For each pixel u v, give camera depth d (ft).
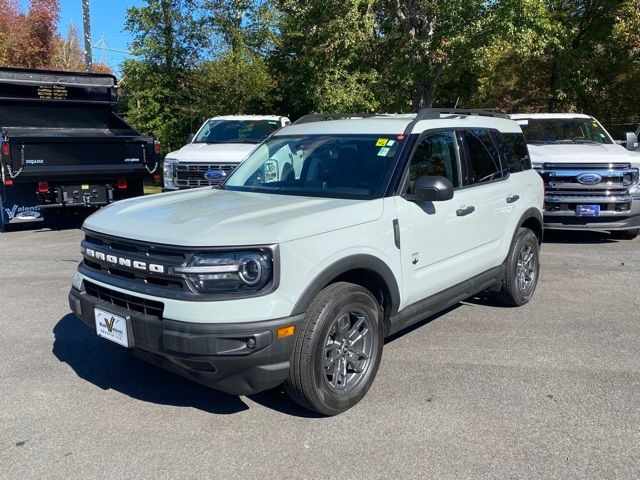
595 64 62.54
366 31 48.39
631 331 18.31
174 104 63.67
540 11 47.01
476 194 17.21
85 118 40.27
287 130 18.17
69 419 12.80
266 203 13.79
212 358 11.02
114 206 14.70
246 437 12.07
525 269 20.79
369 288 14.06
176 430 12.35
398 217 14.07
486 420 12.71
